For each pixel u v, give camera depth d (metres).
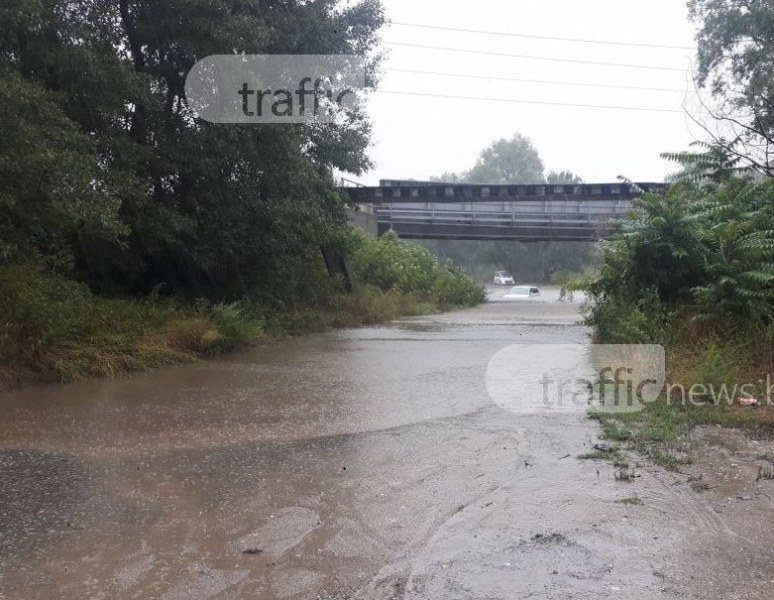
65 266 11.25
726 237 9.99
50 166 9.06
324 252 21.86
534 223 40.25
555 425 6.93
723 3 17.53
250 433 6.60
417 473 5.43
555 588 3.59
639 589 3.58
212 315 12.82
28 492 4.95
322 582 3.66
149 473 5.40
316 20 16.08
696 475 5.34
